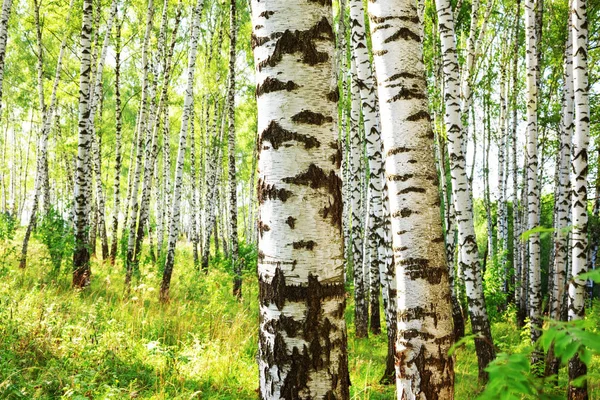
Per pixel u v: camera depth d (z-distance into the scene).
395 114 3.34
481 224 27.69
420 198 3.25
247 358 6.23
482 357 6.80
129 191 19.86
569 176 8.14
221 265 16.91
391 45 3.37
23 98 21.17
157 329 6.63
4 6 9.16
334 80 2.41
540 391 1.20
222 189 28.84
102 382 4.27
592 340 1.04
